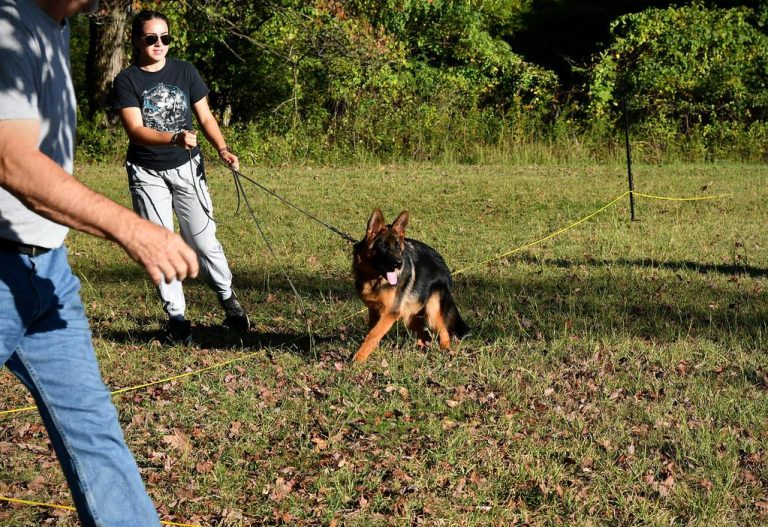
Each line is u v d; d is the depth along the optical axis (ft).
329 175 57.72
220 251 20.58
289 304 24.43
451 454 13.67
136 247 7.27
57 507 12.00
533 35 102.89
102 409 8.49
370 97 70.64
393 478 13.00
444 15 81.66
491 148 69.05
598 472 13.29
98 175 55.72
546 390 16.62
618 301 24.34
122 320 22.45
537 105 73.56
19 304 7.92
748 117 74.43
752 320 22.26
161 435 14.57
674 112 73.92
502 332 21.15
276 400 16.38
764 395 16.55
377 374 17.95
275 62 74.08
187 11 66.95
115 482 8.48
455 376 17.69
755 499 12.54
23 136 7.14
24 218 7.88
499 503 12.39
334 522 11.61
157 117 19.17
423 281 19.79
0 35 7.36
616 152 68.85
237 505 12.28
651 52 76.13
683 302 24.16
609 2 99.66
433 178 55.88
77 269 29.48
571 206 43.88
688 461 13.67
